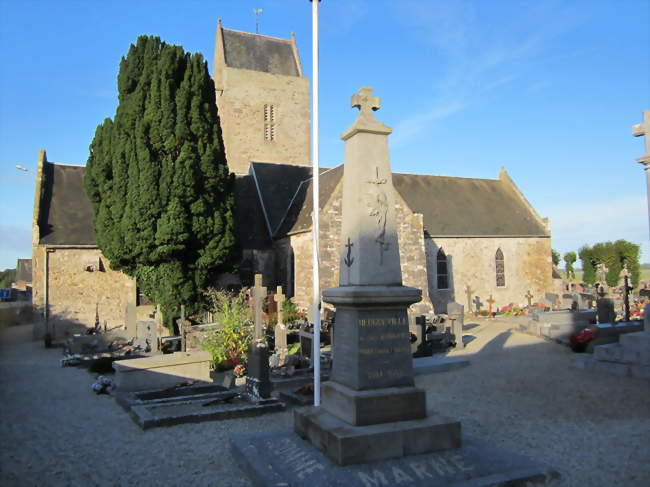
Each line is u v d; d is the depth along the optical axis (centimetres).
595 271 4538
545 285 3600
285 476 631
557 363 1498
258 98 3903
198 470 718
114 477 700
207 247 2302
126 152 2244
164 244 2195
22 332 3017
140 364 1233
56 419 1007
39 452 806
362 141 787
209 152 2303
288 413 1022
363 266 749
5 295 5772
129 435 889
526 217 3706
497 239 3466
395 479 605
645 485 629
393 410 702
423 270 2650
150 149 2241
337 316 768
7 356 1994
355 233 768
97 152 2391
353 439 644
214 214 2327
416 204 3419
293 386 1291
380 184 783
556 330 1997
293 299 2612
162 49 2364
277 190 3206
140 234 2181
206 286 2384
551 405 1032
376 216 768
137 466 739
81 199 2744
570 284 4378
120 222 2244
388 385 723
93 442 854
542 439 816
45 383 1405
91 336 1980
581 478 652
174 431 906
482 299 3384
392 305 734
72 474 713
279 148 3959
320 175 3209
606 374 1309
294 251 2652
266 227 3002
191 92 2327
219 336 1574
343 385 739
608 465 694
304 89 4044
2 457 785
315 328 968
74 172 2864
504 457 670
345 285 786
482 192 3822
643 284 4478
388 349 731
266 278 2861
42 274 2459
